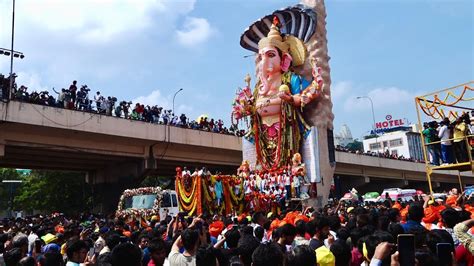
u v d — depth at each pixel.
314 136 26.59
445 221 6.98
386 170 57.78
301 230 7.62
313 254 4.36
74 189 46.50
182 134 34.97
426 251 4.53
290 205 25.25
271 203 25.38
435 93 15.91
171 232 9.40
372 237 5.27
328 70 29.00
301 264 4.26
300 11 28.45
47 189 46.78
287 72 28.55
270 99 27.94
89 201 44.97
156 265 6.34
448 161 15.32
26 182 56.31
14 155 32.16
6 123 25.58
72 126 28.08
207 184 23.67
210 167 43.62
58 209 46.25
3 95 25.70
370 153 54.28
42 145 28.59
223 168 44.31
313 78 27.30
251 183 26.66
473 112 17.48
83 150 30.72
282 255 4.40
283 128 27.31
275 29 29.23
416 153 96.69
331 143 28.08
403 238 4.02
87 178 41.66
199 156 38.78
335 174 52.06
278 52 28.91
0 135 26.61
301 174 25.22
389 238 5.20
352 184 56.41
